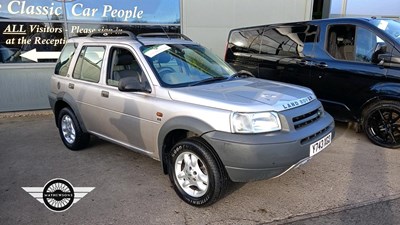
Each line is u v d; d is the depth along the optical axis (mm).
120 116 3691
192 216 2947
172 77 3482
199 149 2912
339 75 4930
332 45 5109
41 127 5969
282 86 3576
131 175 3807
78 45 4461
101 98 3896
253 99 2961
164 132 3186
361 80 4695
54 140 5172
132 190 3445
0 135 5488
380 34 4582
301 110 3033
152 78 3387
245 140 2674
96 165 4113
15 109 6867
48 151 4656
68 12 6898
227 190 3334
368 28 4723
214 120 2820
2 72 6613
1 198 3330
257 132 2725
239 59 6391
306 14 8812
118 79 3752
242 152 2672
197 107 2963
